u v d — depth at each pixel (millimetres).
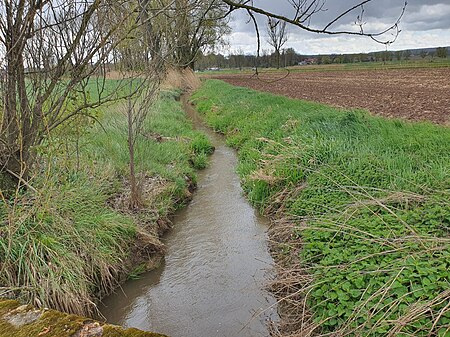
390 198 5059
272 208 7293
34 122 4871
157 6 4527
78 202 5648
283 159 7965
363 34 3105
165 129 12477
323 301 3785
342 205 5410
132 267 5539
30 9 4023
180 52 7879
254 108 15250
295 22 3373
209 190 8797
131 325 4590
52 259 4539
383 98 17781
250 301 4840
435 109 13289
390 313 3246
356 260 3990
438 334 2883
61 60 4676
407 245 3992
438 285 3350
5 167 4977
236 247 6199
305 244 5098
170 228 6883
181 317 4652
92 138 8242
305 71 51156
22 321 2311
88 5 4258
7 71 4488
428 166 6176
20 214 4672
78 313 4301
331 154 7457
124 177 7465
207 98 23109
